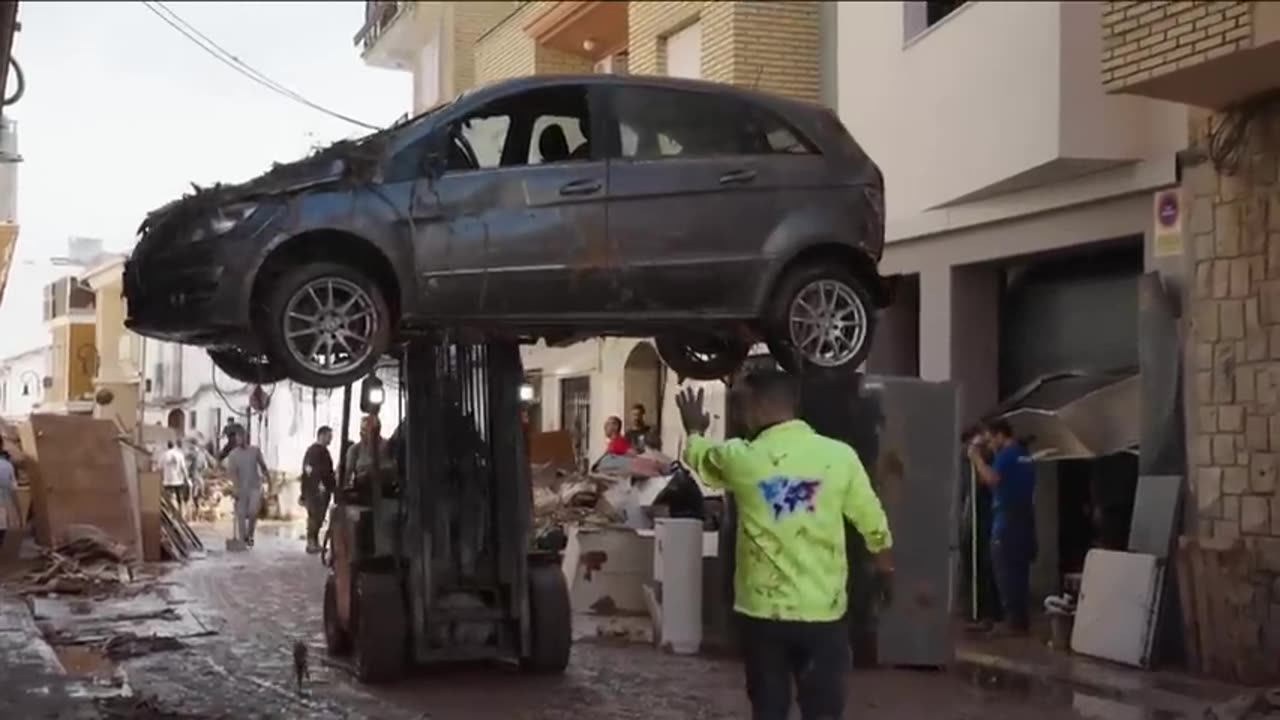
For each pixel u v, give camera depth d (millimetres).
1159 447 12242
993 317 15664
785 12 17984
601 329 9625
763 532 6285
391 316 8977
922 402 11195
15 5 6309
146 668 10820
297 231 8609
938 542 11195
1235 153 11609
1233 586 10688
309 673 10648
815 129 9969
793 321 9688
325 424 25672
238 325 8602
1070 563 14867
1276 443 11219
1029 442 13562
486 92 9328
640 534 14008
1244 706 9414
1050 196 13938
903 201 15891
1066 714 9484
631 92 9562
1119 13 11453
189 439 29828
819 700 6285
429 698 9750
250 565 18891
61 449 18828
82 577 16188
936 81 15094
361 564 10523
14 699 8578
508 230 9047
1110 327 14242
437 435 10336
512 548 10453
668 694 9938
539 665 10586
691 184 9453
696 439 6617
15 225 11398
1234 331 11625
